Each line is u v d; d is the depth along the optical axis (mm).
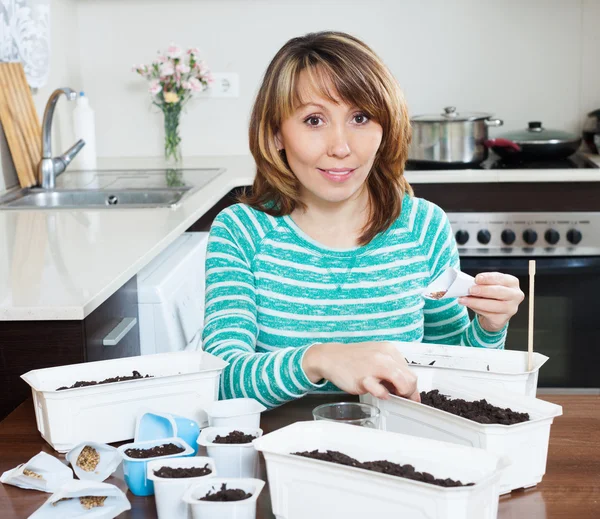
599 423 1108
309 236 1424
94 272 1688
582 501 894
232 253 1410
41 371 1084
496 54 3449
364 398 1071
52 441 1035
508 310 1199
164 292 1992
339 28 3459
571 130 3488
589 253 2930
